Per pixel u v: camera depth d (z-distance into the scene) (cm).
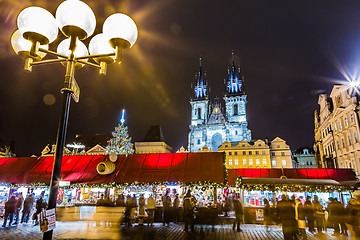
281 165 6800
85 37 627
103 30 644
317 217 1471
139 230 1436
